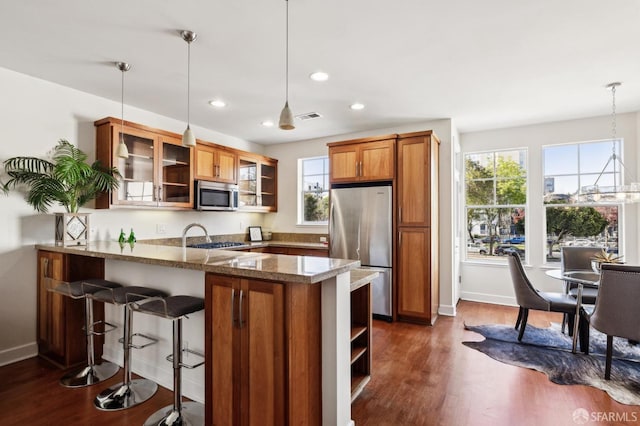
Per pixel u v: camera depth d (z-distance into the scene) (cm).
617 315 245
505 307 453
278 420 160
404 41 236
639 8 196
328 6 196
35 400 225
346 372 192
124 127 331
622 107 376
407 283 395
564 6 195
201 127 455
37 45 241
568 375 258
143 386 240
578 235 430
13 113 283
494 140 471
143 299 218
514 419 204
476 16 206
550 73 288
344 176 433
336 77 297
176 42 237
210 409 184
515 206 467
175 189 389
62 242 288
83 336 282
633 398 225
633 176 392
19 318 287
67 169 279
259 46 243
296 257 219
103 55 256
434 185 402
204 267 183
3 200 278
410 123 439
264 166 533
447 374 260
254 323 168
